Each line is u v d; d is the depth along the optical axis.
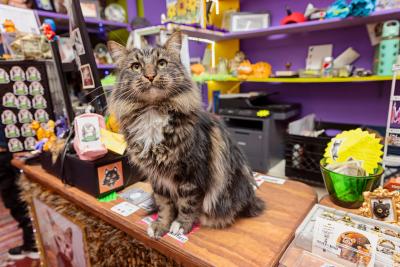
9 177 1.75
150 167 0.82
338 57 2.26
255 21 2.33
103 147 0.98
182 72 0.85
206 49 1.90
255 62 2.73
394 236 0.63
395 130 0.88
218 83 2.41
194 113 0.80
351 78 1.86
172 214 0.88
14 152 1.56
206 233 0.78
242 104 2.28
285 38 2.52
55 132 1.39
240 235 0.76
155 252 0.86
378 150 0.88
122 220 0.87
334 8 1.89
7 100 1.49
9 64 1.46
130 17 1.98
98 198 0.99
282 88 2.67
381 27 1.97
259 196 1.00
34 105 1.58
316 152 1.91
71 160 1.05
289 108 2.29
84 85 1.25
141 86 0.79
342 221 0.70
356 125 2.28
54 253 1.36
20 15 1.95
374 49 2.10
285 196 1.00
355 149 0.89
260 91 2.67
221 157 0.85
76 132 0.99
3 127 1.50
